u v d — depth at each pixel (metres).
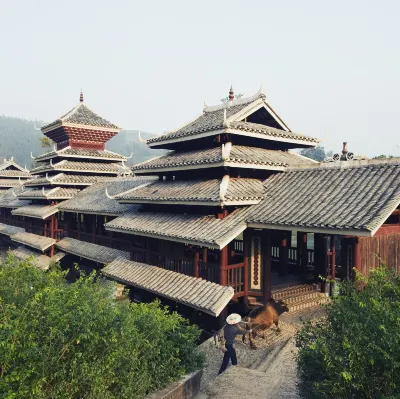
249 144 16.86
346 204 11.80
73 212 27.70
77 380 6.54
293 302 15.50
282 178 15.64
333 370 6.02
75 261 29.36
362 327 6.28
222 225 13.27
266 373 10.63
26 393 5.92
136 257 18.23
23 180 50.22
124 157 32.66
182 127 18.58
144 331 8.70
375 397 5.75
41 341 6.41
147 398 8.05
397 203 10.85
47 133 33.09
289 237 19.53
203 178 16.38
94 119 32.03
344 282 8.88
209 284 13.23
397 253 14.91
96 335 6.86
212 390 9.88
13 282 7.09
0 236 45.81
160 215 16.91
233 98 18.84
